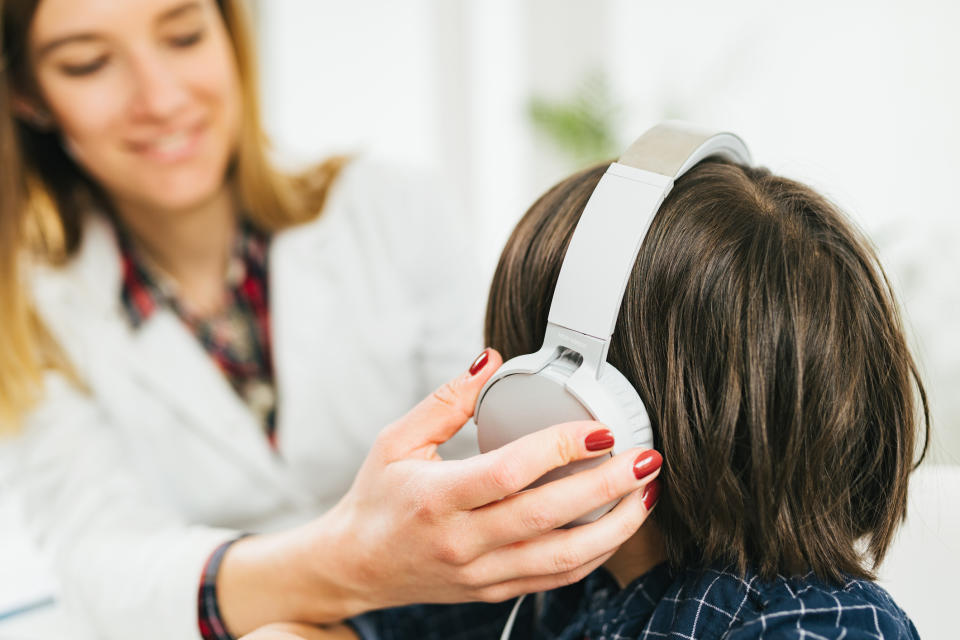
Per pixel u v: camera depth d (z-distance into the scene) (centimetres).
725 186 46
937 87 152
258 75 99
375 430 107
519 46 225
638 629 52
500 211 239
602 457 43
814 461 46
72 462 88
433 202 110
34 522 89
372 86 242
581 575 48
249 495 102
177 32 83
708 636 47
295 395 101
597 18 207
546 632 62
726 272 44
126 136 85
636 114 197
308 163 116
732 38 180
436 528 46
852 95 163
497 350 54
